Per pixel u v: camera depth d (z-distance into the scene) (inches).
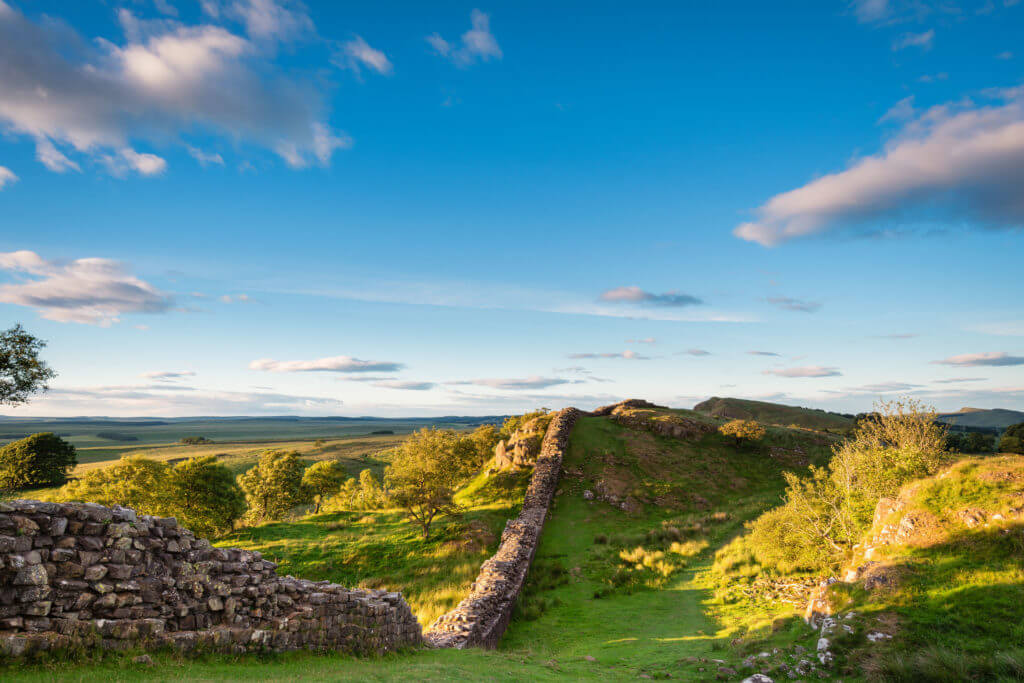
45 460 2598.4
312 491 2684.5
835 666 460.8
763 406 4694.9
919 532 649.6
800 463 2315.5
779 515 1115.3
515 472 2114.9
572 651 738.8
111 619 341.4
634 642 749.3
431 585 1194.6
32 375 784.3
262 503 2502.5
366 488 2420.0
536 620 955.3
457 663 531.2
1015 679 354.3
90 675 269.7
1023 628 426.9
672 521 1692.9
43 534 322.3
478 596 856.3
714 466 2261.3
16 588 296.5
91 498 1802.4
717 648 624.4
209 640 382.0
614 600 1051.9
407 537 1537.9
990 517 600.4
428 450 1642.5
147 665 314.5
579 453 2293.3
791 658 512.4
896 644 458.0
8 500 312.7
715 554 1284.4
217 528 1804.9
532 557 1328.7
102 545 353.1
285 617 458.0
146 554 381.1
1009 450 3230.8
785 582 937.5
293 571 1327.5
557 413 2802.7
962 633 447.2
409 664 492.4
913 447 911.0
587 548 1480.1
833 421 4185.5
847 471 994.1
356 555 1414.9
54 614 312.8
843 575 745.0
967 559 561.9
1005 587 489.1
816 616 601.3
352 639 517.0
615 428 2669.8
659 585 1111.6
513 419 3253.0
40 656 280.8
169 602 384.2
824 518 1027.3
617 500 1879.9
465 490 2130.9
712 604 913.5
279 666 395.5
